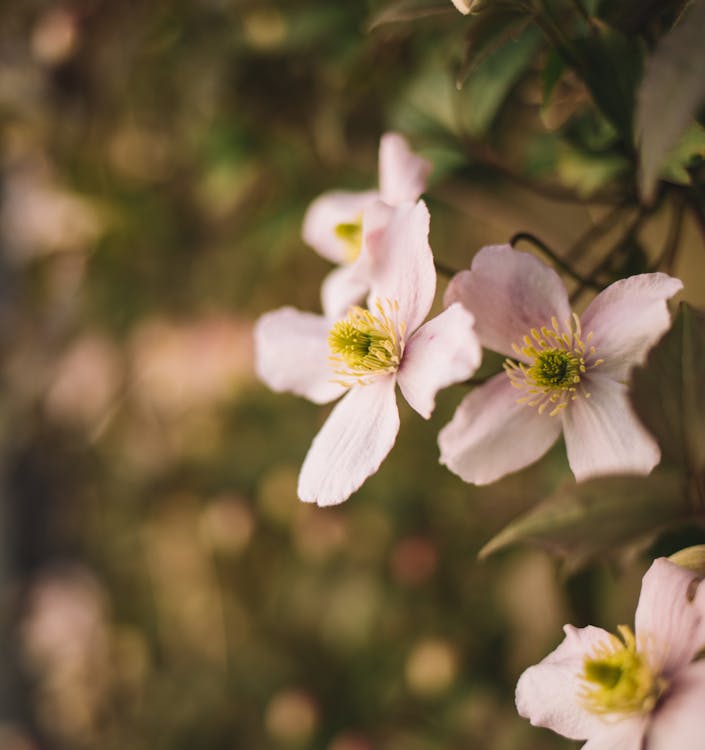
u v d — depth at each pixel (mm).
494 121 411
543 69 319
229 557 707
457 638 590
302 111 515
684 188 324
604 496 281
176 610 767
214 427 701
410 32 434
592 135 338
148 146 611
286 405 666
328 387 322
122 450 770
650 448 274
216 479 721
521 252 289
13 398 742
